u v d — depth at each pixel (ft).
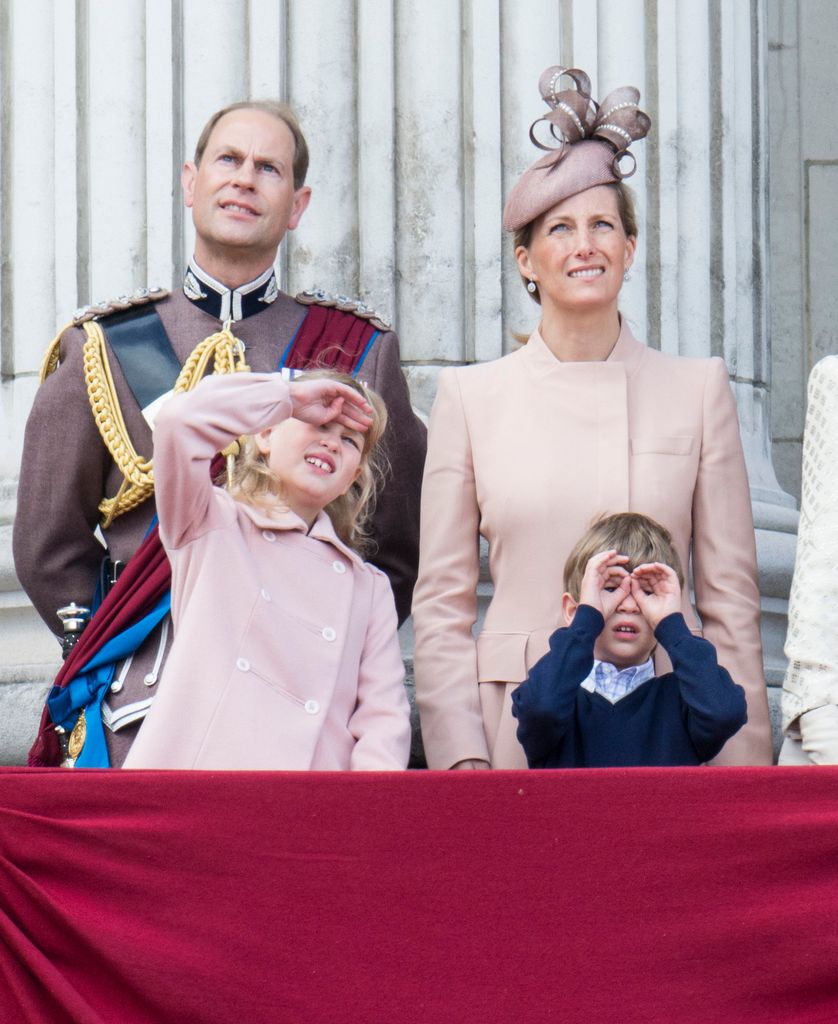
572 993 38.86
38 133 73.61
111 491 54.65
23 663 69.10
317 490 47.85
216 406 45.09
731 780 39.70
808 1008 38.96
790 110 89.25
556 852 39.37
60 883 39.29
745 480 52.90
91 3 73.05
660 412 52.95
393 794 39.52
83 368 54.90
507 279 72.02
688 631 47.85
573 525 51.60
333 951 38.93
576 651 47.11
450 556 52.75
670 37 75.20
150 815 39.47
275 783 39.55
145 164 71.97
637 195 73.31
